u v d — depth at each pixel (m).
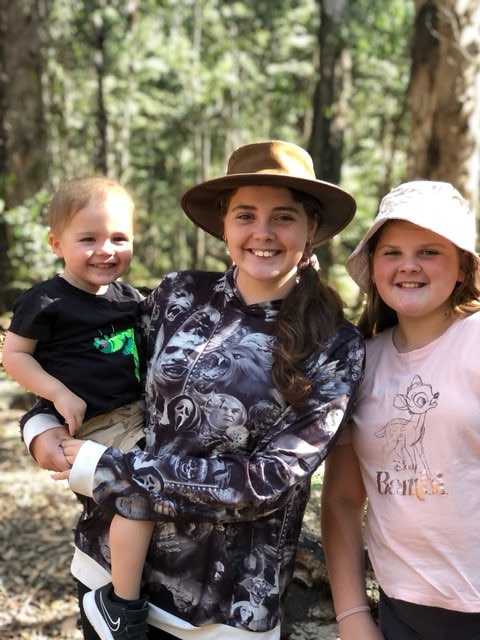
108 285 2.13
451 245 1.79
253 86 25.16
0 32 10.59
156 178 32.03
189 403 1.81
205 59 24.75
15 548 4.07
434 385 1.78
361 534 2.05
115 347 2.03
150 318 2.08
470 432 1.72
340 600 1.97
